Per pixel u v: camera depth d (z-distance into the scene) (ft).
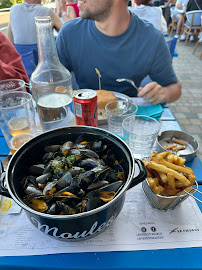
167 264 1.90
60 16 12.08
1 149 3.29
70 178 1.98
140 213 2.30
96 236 2.10
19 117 3.18
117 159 2.31
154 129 3.69
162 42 5.62
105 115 4.06
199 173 2.83
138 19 5.61
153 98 4.34
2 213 2.29
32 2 8.50
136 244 2.03
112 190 1.88
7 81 3.99
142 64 5.63
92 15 5.04
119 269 1.88
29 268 1.89
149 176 2.28
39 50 3.62
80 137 2.48
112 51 5.51
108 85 5.99
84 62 5.77
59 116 3.51
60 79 3.86
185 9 21.26
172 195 2.18
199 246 2.01
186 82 13.39
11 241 2.05
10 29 9.29
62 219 1.54
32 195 1.92
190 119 10.18
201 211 2.33
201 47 19.63
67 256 1.96
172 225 2.18
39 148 2.32
